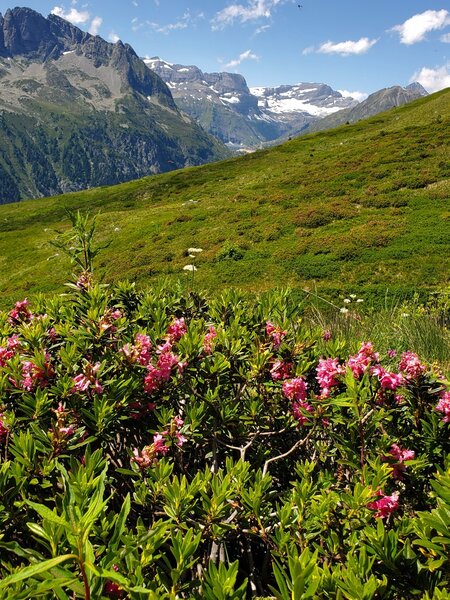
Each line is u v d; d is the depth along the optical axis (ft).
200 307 13.56
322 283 61.41
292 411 8.55
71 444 7.05
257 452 8.61
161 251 91.25
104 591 4.23
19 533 6.15
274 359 9.37
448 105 188.34
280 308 12.17
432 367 8.67
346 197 98.58
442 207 82.17
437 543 4.81
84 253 11.23
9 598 3.30
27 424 7.86
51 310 12.80
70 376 8.59
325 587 4.39
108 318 9.64
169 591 4.51
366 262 65.98
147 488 6.44
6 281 107.34
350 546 5.52
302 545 5.74
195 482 5.96
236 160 246.06
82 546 3.31
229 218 105.40
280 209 102.58
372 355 8.11
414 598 4.72
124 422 8.38
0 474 5.86
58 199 280.72
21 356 8.98
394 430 7.77
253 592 6.04
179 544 4.63
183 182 216.54
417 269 60.03
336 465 8.53
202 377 9.05
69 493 3.87
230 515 6.19
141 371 8.68
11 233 176.96
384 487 6.50
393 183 98.99
